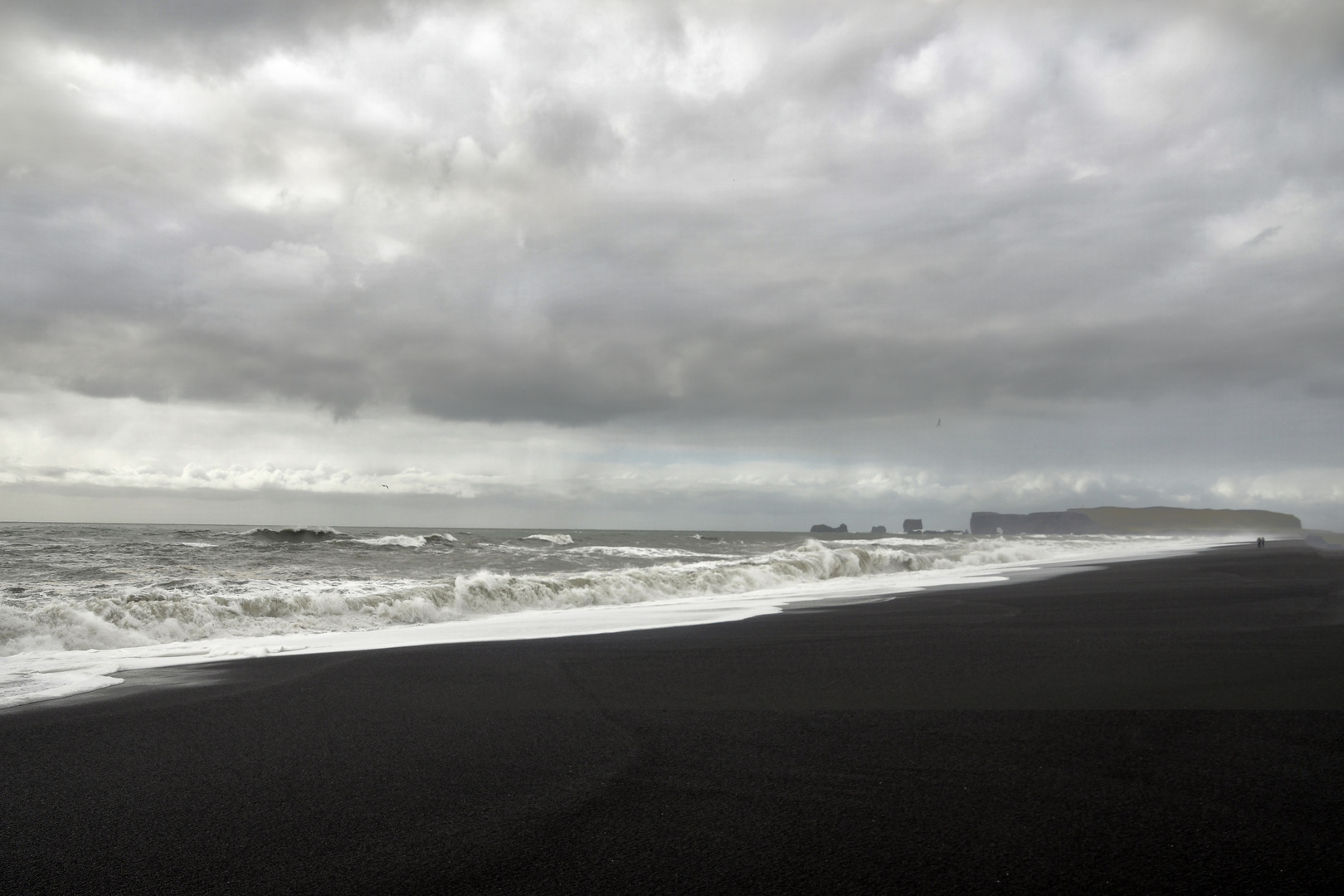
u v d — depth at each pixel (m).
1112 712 5.16
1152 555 33.84
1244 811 3.31
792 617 11.35
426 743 4.61
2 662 7.76
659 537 87.12
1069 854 2.89
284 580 16.88
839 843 3.03
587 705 5.57
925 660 7.35
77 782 3.92
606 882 2.71
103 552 25.61
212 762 4.26
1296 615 10.62
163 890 2.70
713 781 3.82
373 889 2.68
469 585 13.57
